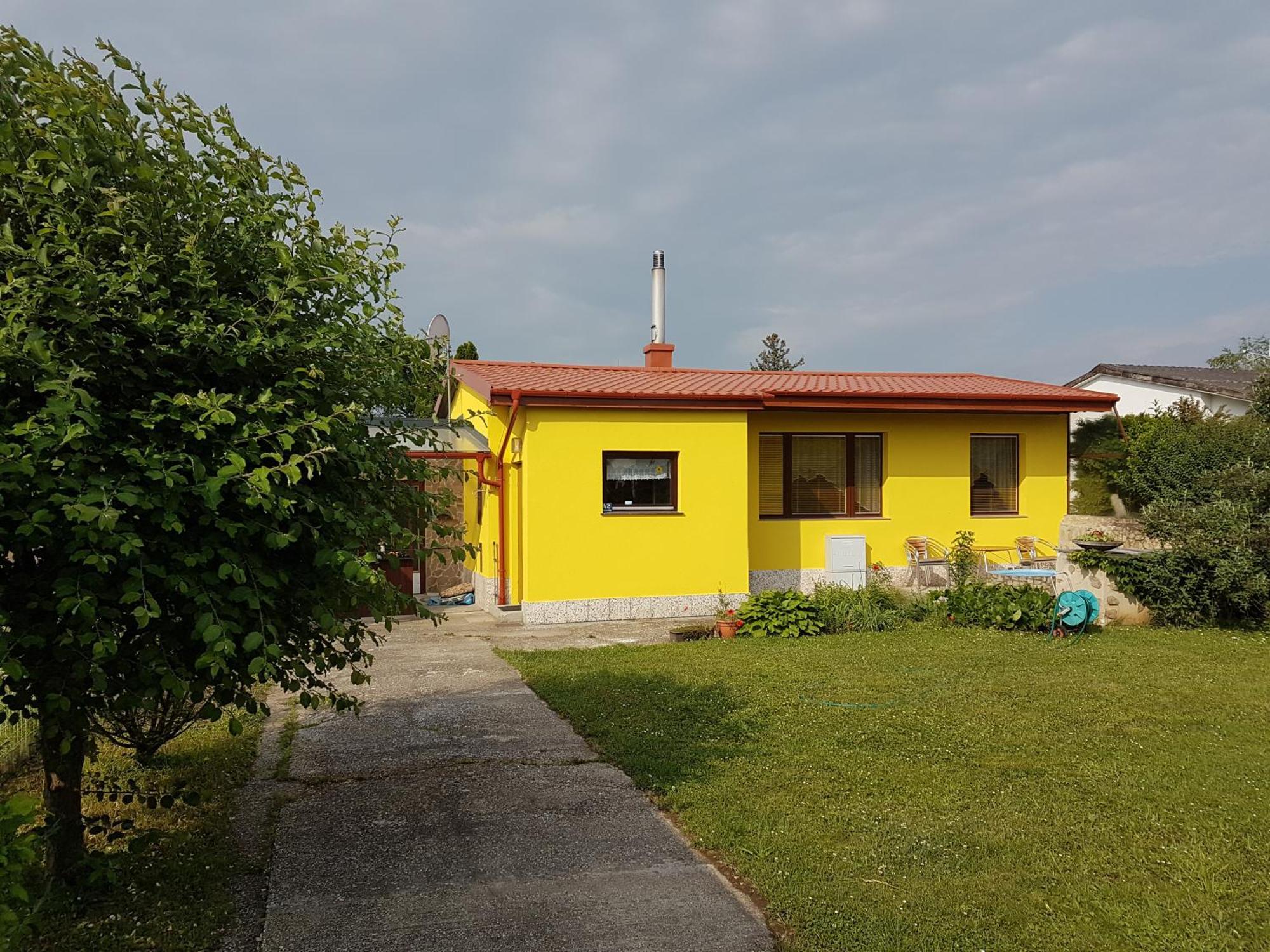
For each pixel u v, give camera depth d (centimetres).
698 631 1089
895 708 716
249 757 596
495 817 490
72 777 382
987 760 577
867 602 1147
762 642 1041
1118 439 1653
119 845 444
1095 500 1623
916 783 532
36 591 314
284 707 747
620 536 1216
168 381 322
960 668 870
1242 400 2306
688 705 724
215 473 312
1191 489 1313
